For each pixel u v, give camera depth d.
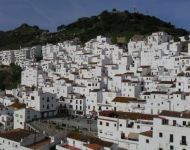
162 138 89.56
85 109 163.50
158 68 191.50
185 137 85.19
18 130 113.19
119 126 108.94
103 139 111.44
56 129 129.50
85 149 94.75
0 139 105.38
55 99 162.50
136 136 103.50
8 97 183.50
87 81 179.38
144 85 170.25
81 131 124.75
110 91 162.50
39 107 154.50
